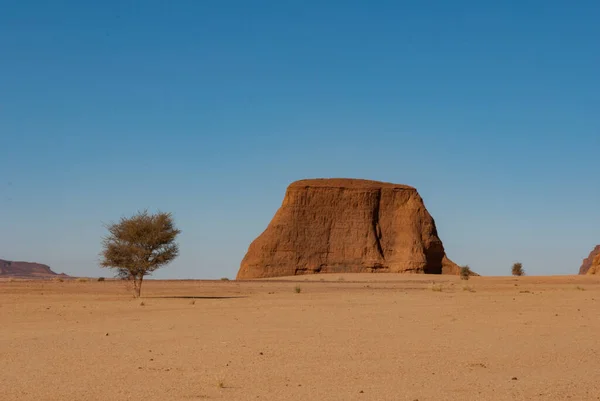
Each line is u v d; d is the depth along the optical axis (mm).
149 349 21141
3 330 27141
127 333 25750
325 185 162750
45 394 14062
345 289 70188
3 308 39469
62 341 23266
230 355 19797
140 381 15648
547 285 80000
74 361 18688
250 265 156875
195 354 20016
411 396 13930
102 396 13883
